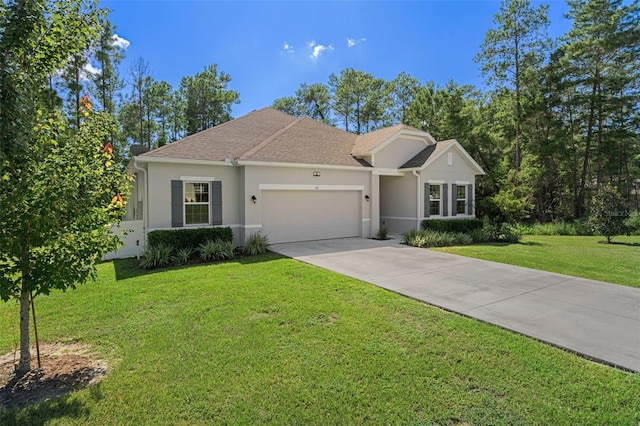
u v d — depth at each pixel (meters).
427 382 3.81
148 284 8.00
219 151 13.63
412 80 33.91
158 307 6.33
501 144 25.91
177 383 3.79
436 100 25.83
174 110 35.22
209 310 6.14
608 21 22.62
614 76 23.39
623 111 25.19
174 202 12.13
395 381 3.83
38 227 3.75
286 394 3.58
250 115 17.45
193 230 11.79
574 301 6.73
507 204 16.61
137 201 14.52
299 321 5.60
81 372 4.08
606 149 25.19
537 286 7.86
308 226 15.05
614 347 4.66
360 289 7.52
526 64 24.09
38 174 3.68
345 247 13.52
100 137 4.55
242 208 13.22
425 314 5.96
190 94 35.47
